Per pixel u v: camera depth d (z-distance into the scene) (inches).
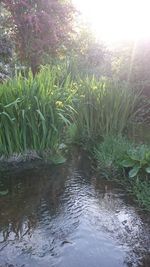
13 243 99.1
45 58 273.4
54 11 267.1
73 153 156.5
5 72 219.3
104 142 151.9
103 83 170.6
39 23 254.5
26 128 140.3
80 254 95.4
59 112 145.0
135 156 133.3
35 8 261.1
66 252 96.0
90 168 143.1
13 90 139.3
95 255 95.3
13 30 264.4
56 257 94.1
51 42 267.4
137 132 170.1
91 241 100.4
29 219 109.9
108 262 93.0
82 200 120.6
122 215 112.7
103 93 163.5
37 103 136.8
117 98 162.4
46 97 140.9
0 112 136.3
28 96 138.3
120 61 200.1
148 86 182.2
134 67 189.2
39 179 133.6
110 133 161.6
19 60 269.4
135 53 190.4
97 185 130.3
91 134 166.4
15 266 90.7
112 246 98.9
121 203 119.0
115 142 148.4
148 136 165.0
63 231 104.5
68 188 128.0
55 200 120.3
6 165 139.9
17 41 265.3
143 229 106.5
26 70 261.6
